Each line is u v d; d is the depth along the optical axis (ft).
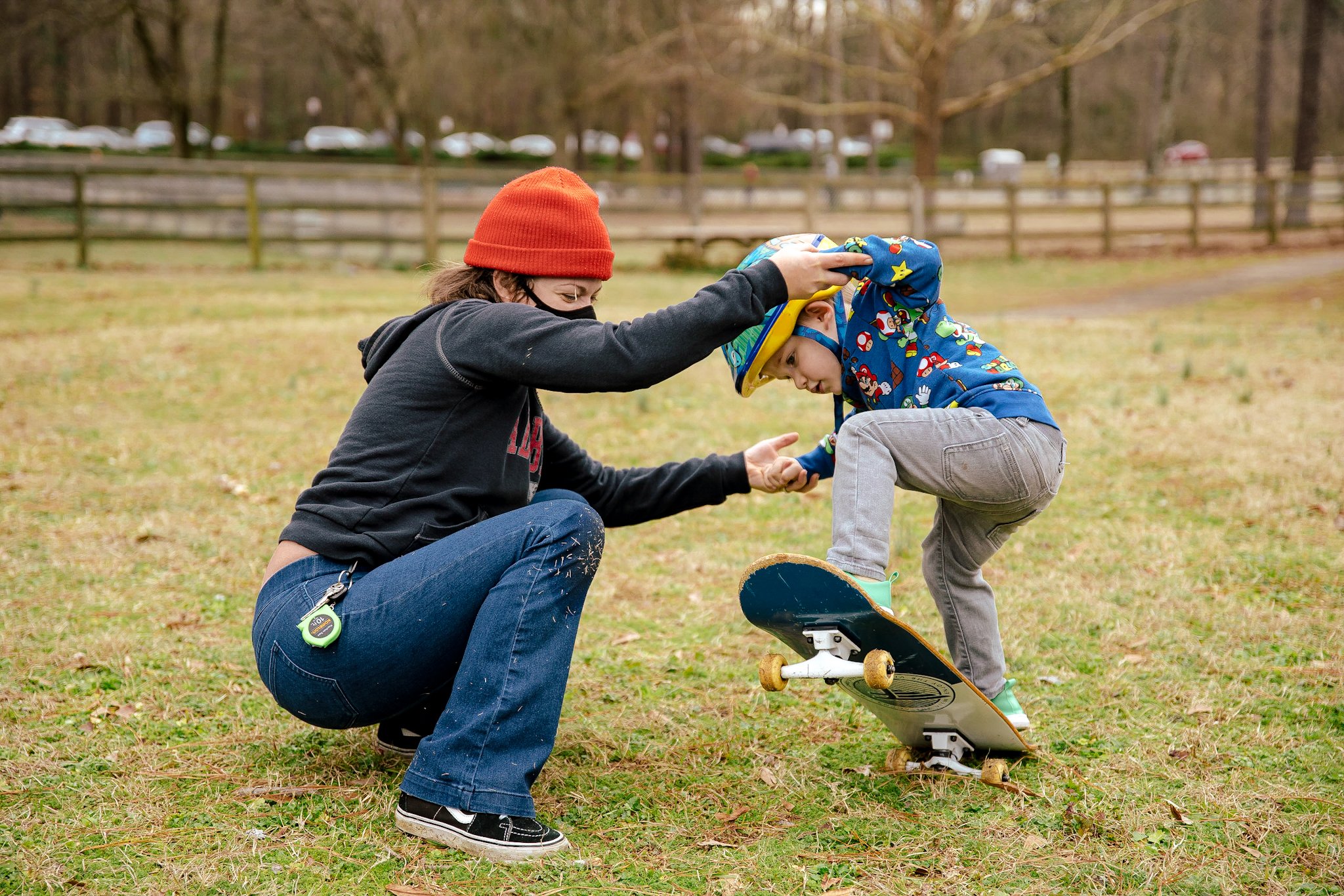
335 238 53.78
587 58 104.17
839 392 8.82
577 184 8.16
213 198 52.29
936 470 7.80
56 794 8.16
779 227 62.80
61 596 12.67
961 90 131.13
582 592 7.70
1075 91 157.69
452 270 8.27
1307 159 78.95
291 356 28.45
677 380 27.50
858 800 8.37
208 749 9.05
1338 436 19.85
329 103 198.70
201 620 12.10
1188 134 191.21
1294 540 14.78
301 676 7.47
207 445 20.18
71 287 40.57
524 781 7.44
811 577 7.20
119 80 104.17
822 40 114.42
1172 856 7.43
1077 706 10.11
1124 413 22.49
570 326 7.46
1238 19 118.21
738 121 174.19
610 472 9.59
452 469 7.80
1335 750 9.05
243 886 6.94
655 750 9.29
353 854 7.37
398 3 110.83
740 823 8.01
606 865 7.36
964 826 7.93
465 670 7.43
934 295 8.10
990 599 9.12
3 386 24.36
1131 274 55.62
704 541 15.53
